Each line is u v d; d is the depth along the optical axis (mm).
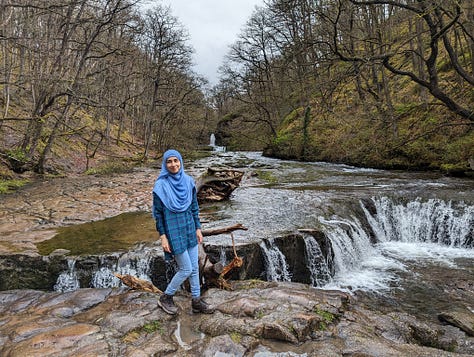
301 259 7254
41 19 17906
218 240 6715
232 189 10906
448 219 9398
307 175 16766
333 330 4062
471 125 15156
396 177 14945
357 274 7508
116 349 3594
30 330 4074
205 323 4113
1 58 21500
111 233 7715
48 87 16047
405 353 3613
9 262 6148
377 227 10102
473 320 5113
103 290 5246
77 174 18781
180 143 34500
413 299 6219
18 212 9945
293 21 22219
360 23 18766
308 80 20266
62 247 6699
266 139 35875
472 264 7824
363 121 21828
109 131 30781
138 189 13672
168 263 5973
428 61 13578
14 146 18109
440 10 12289
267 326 3846
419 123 18188
